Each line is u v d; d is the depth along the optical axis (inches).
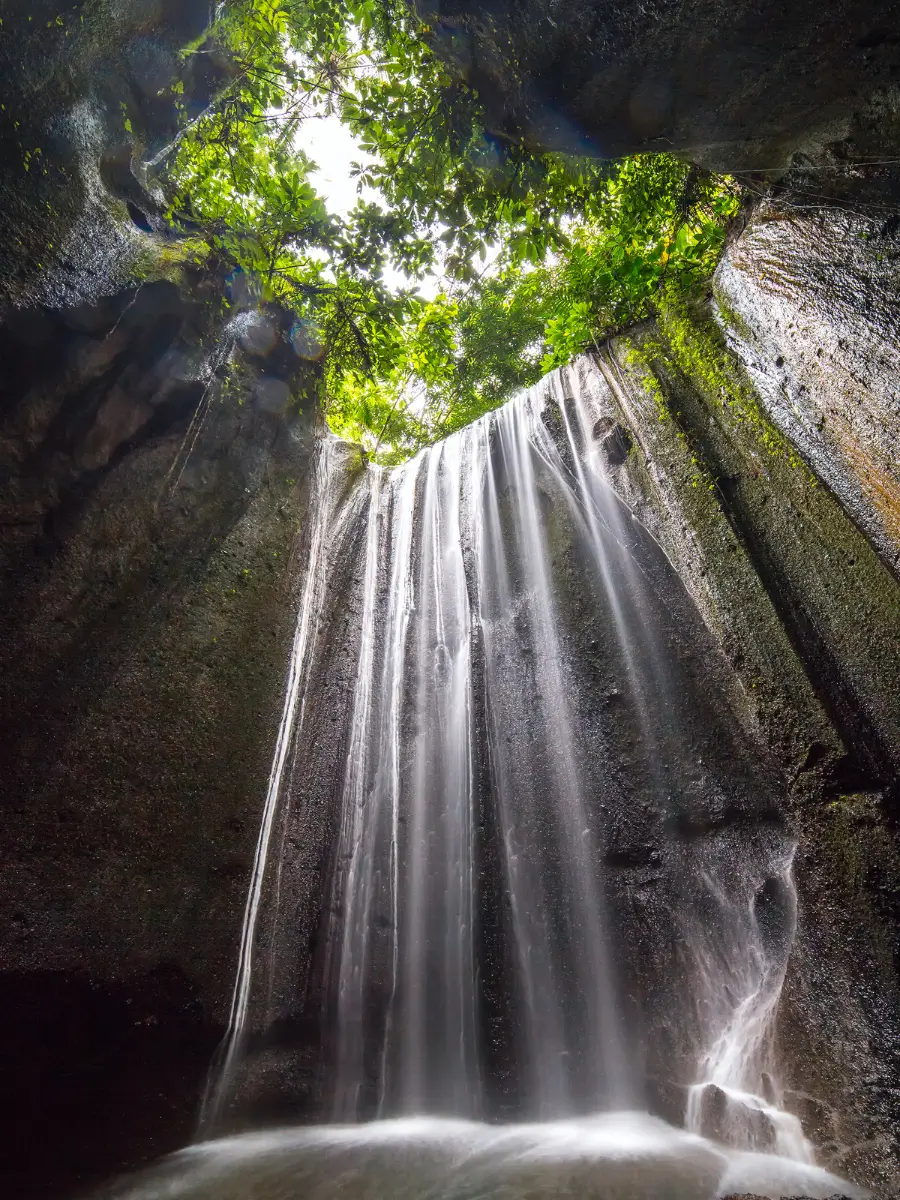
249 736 245.1
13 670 180.2
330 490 323.0
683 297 277.0
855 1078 163.2
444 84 192.1
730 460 233.8
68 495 196.4
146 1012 202.4
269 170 241.1
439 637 340.5
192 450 232.4
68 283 178.1
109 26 176.1
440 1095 255.6
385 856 296.5
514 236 233.6
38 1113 177.6
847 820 173.0
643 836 260.1
